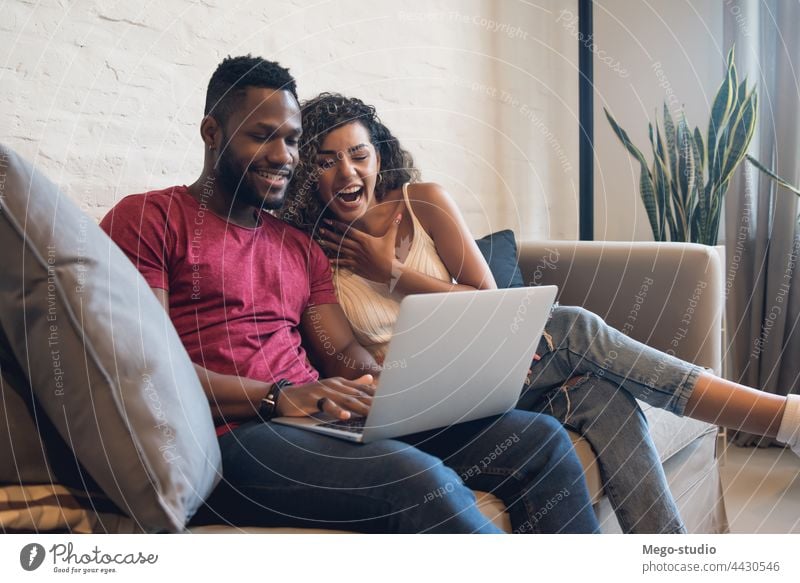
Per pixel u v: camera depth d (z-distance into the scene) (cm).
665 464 159
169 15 155
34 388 85
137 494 83
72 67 138
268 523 102
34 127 133
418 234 157
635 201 281
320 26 190
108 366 82
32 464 87
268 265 130
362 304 147
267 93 130
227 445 106
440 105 229
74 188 140
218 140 130
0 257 81
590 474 132
